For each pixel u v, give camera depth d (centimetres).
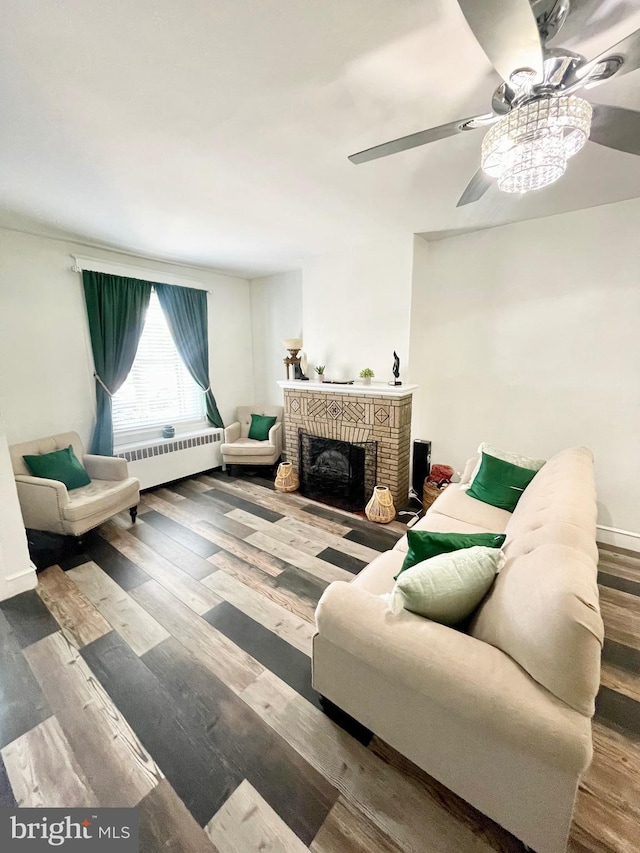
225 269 434
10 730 144
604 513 284
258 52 117
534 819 97
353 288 353
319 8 102
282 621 203
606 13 100
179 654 181
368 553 271
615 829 112
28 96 137
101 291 344
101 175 201
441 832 112
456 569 125
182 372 433
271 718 148
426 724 113
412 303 322
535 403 304
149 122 154
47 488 264
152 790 124
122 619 205
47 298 315
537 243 284
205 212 256
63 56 118
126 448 372
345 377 373
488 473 252
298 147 174
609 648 184
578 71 99
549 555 109
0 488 218
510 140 111
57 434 323
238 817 116
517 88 107
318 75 127
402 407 326
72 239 315
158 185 214
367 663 118
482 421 332
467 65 122
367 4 101
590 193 237
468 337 327
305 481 400
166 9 102
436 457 364
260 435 460
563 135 110
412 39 112
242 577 243
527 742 88
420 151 178
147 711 151
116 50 116
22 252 298
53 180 206
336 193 227
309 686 162
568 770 85
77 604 217
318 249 351
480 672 98
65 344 329
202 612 210
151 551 276
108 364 353
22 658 179
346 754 134
